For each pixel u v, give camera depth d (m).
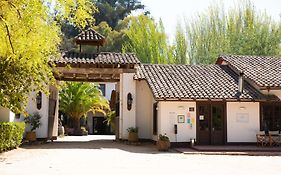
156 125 23.14
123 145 22.53
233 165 13.68
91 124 47.25
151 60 42.41
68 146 21.19
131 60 24.20
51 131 25.75
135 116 24.09
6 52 10.23
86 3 10.51
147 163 13.99
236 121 22.08
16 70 13.01
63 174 10.98
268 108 22.34
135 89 24.27
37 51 10.49
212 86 22.98
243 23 40.12
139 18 44.44
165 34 43.47
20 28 9.88
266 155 17.70
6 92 13.57
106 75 24.67
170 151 19.23
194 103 21.78
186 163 14.13
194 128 21.66
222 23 40.94
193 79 24.08
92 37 25.61
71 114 39.12
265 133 21.70
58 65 23.03
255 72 24.25
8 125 17.38
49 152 17.72
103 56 24.86
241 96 21.72
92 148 20.09
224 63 28.17
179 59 41.91
